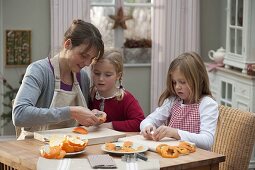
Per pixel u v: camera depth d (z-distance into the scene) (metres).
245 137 2.77
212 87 5.38
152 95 5.91
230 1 5.14
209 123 2.65
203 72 2.75
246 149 2.78
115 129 2.86
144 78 5.99
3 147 2.38
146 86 6.00
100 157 2.17
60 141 2.28
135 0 5.88
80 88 2.86
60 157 2.19
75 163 2.13
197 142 2.52
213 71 5.33
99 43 2.59
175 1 5.80
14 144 2.44
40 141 2.49
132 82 5.95
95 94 2.97
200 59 2.76
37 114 2.47
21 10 5.51
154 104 5.92
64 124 2.77
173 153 2.26
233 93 4.93
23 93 2.55
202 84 2.77
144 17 5.93
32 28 5.55
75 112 2.50
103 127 2.77
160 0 5.80
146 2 5.91
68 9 5.51
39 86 2.62
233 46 5.09
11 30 5.50
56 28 5.50
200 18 5.99
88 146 2.43
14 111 2.51
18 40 5.54
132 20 5.91
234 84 4.91
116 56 2.89
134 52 5.93
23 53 5.56
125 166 2.09
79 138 2.39
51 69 2.68
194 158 2.23
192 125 2.74
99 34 2.63
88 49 2.55
